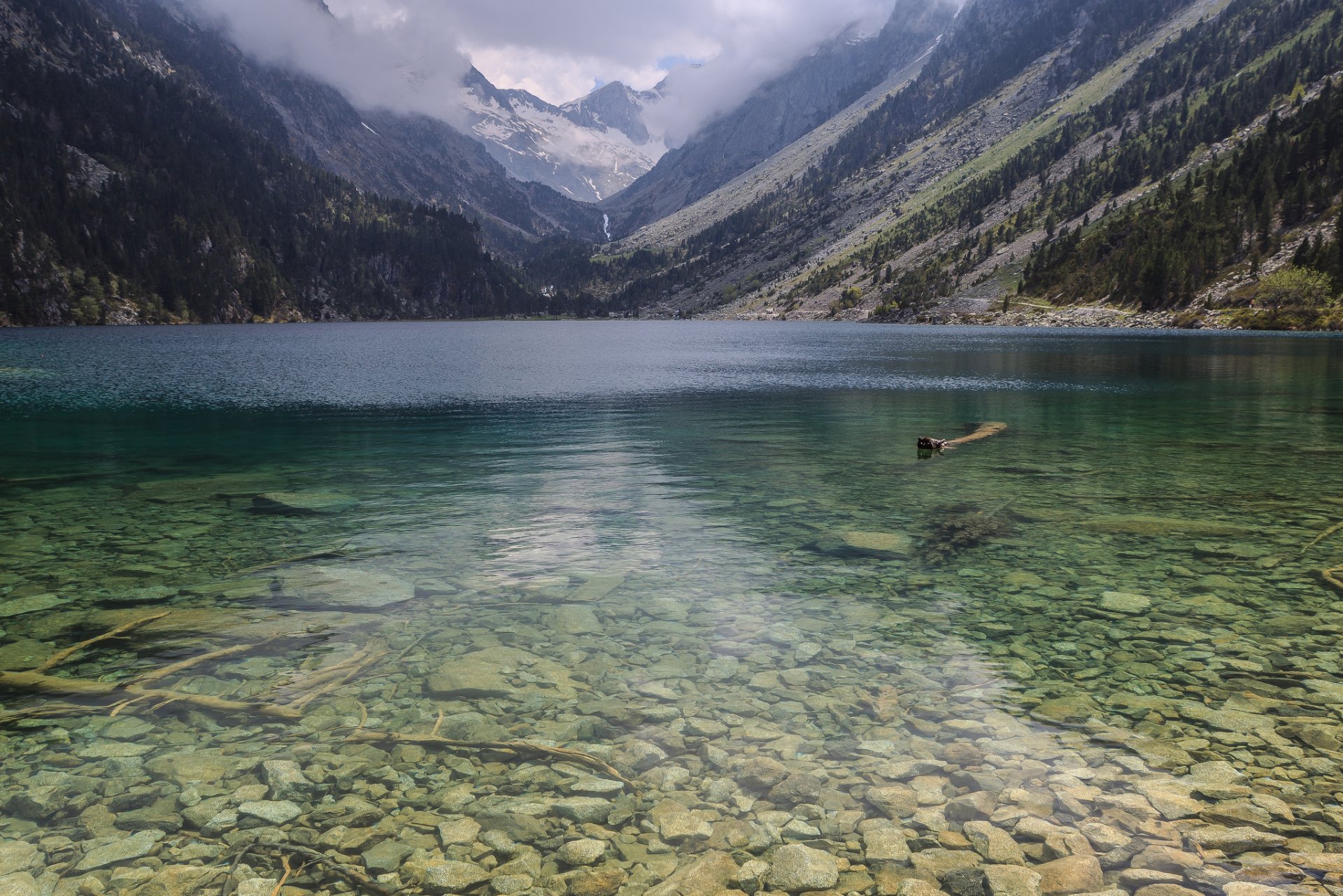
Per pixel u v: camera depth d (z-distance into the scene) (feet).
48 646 29.53
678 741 22.39
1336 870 16.16
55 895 15.81
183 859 17.13
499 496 58.85
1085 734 22.36
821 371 215.31
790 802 19.30
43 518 51.21
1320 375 181.88
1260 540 44.47
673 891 16.05
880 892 15.88
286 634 30.86
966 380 181.78
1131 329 532.73
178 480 65.51
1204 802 18.79
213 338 449.89
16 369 213.66
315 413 117.70
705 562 41.09
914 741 22.21
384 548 43.98
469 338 495.41
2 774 20.58
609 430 98.89
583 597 35.37
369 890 16.08
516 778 20.56
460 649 29.32
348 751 21.93
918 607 33.78
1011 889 15.87
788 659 28.25
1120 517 50.49
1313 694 24.71
